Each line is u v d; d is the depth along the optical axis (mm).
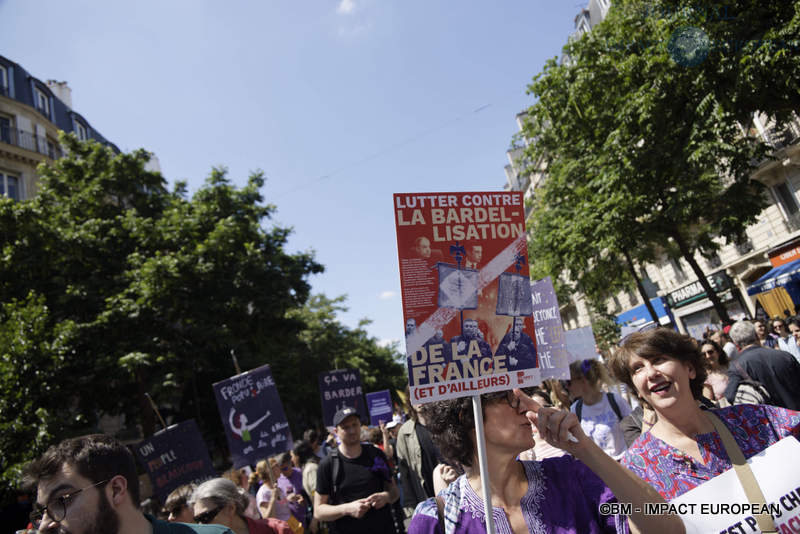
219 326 18266
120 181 20469
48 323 15820
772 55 8797
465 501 2012
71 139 20938
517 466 2037
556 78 14219
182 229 19188
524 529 1868
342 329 46969
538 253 20312
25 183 24953
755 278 21188
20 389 10281
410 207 2113
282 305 19359
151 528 2109
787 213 18344
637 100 11508
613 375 2555
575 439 1762
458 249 2129
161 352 17188
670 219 13523
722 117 9922
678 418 2186
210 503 3572
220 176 21859
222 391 6301
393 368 60062
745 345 4719
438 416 2113
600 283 18844
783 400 4207
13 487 8344
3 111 25328
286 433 6270
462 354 2031
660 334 2299
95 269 18516
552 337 4363
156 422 18078
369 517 4523
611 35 13203
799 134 16203
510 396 2045
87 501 1924
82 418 15297
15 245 16781
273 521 3891
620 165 12891
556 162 17531
